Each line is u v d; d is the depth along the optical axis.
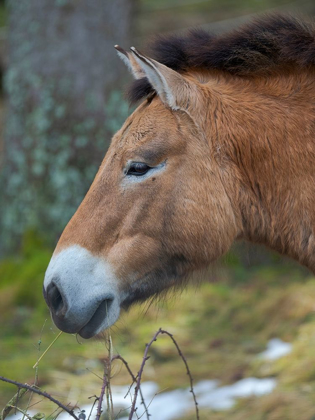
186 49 7.47
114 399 10.36
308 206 6.94
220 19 26.23
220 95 7.15
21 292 13.82
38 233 14.83
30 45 14.88
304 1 26.14
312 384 10.02
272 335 12.25
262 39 7.26
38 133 14.83
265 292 13.66
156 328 12.81
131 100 7.28
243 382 10.68
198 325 12.95
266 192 7.04
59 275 6.67
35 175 14.88
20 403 10.31
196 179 6.86
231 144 6.98
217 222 6.93
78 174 14.78
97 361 11.78
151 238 6.88
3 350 12.19
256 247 8.00
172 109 6.86
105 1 14.81
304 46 7.08
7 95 15.52
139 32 25.22
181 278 7.23
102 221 6.81
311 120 7.02
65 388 10.80
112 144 7.09
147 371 11.45
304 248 7.05
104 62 14.83
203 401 10.17
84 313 6.62
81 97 14.73
